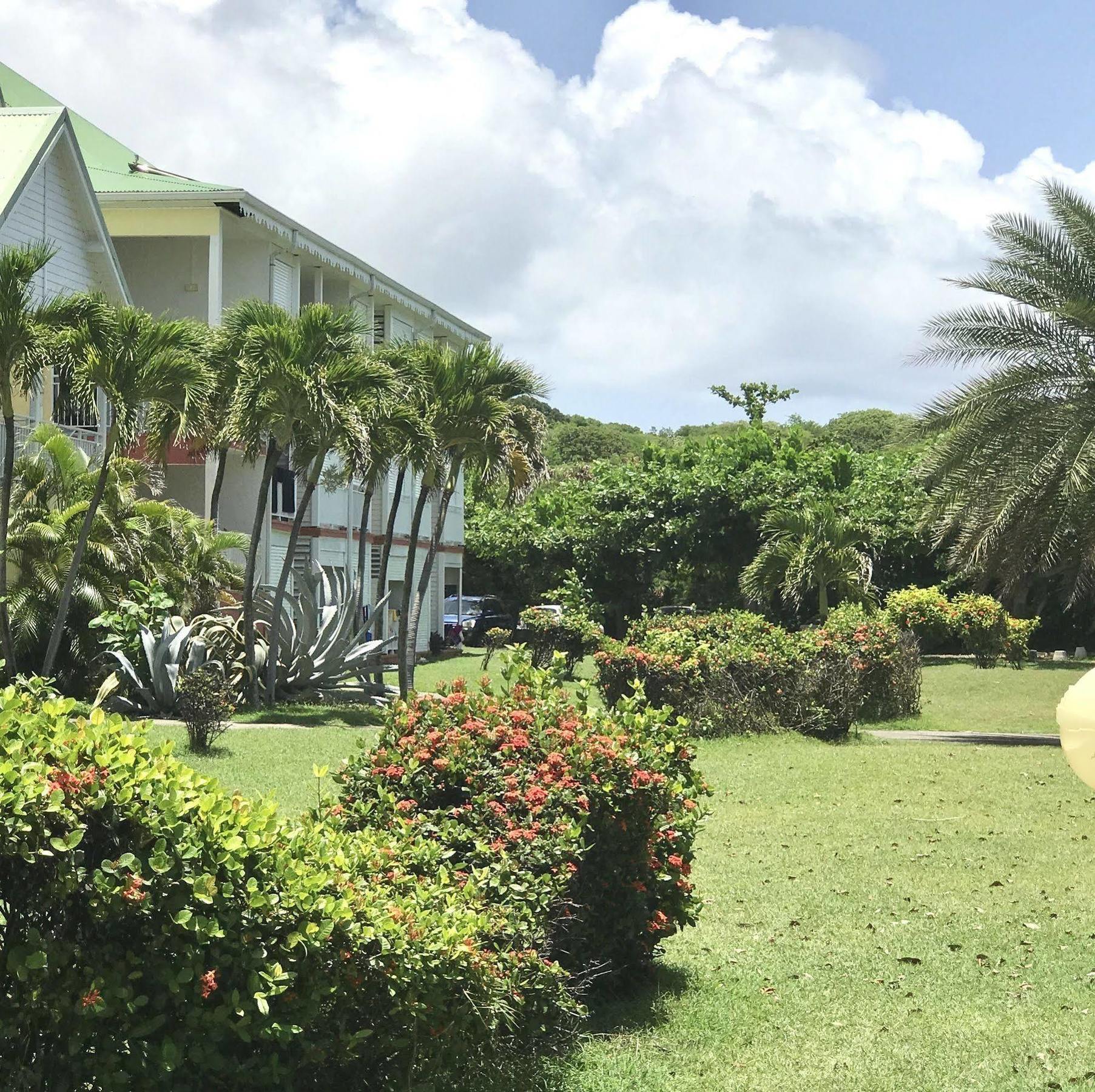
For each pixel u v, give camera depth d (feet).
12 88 92.32
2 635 51.90
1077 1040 18.06
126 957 10.39
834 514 96.43
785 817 36.78
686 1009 18.94
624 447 295.48
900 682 68.54
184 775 11.43
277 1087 11.41
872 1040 17.94
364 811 17.28
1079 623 127.03
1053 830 35.06
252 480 85.71
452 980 12.58
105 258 70.23
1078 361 58.29
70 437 64.44
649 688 57.67
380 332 109.70
